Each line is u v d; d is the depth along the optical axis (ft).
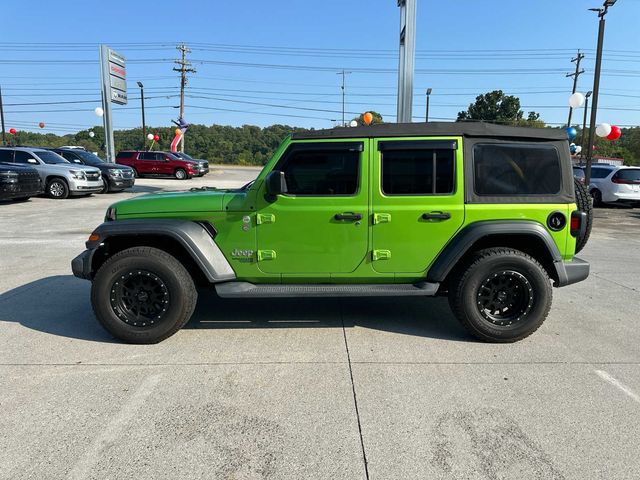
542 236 13.41
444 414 9.92
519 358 12.78
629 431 9.32
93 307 13.53
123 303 13.60
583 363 12.47
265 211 13.57
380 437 9.11
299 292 13.55
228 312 16.62
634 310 17.11
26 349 13.28
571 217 13.65
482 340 13.85
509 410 10.08
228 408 10.15
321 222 13.58
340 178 13.58
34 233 32.37
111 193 64.80
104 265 13.34
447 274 13.56
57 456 8.50
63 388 11.01
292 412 9.99
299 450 8.71
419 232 13.60
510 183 13.65
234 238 13.73
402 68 35.70
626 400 10.52
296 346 13.56
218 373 11.81
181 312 13.48
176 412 9.98
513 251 13.55
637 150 208.13
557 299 18.48
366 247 13.69
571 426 9.48
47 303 17.43
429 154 13.47
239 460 8.43
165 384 11.22
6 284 19.89
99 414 9.89
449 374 11.77
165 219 13.67
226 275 13.74
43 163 55.16
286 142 13.55
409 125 13.55
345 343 13.79
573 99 50.49
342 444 8.88
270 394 10.75
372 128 13.47
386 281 13.99
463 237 13.41
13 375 11.66
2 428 9.36
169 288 13.35
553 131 13.70
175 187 76.43
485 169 13.56
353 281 13.98
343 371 11.93
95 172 57.31
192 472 8.10
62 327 15.02
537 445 8.86
